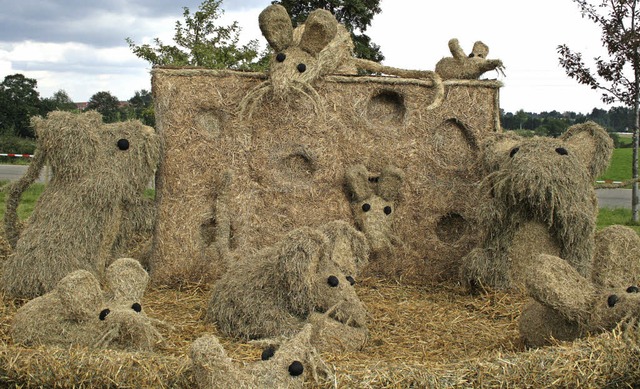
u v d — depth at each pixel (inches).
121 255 197.5
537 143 192.9
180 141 215.9
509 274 198.2
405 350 156.8
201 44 548.1
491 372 120.6
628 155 995.9
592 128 202.4
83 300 139.9
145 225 198.2
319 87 224.2
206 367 108.6
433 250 230.8
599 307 135.5
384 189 224.2
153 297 200.7
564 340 141.8
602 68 437.1
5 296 175.3
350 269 172.7
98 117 192.1
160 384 117.5
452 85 233.0
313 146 223.6
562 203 187.6
